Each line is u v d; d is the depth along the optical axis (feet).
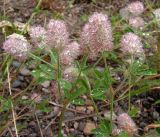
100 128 0.67
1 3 1.17
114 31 1.02
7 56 0.85
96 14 0.67
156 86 0.87
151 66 0.91
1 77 0.88
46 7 1.17
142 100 0.87
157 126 0.72
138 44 0.70
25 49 0.69
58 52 0.67
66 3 1.20
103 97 0.74
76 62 0.75
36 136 0.77
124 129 0.65
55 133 0.78
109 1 1.22
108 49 0.67
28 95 0.85
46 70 0.72
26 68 0.92
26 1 1.19
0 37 1.02
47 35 0.67
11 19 1.11
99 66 0.96
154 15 0.90
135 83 0.82
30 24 1.10
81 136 0.78
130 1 1.22
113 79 0.87
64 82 0.69
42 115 0.81
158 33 0.99
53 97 0.85
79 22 1.13
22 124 0.78
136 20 0.91
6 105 0.73
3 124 0.76
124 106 0.85
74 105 0.85
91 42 0.67
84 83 0.71
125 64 0.93
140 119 0.83
